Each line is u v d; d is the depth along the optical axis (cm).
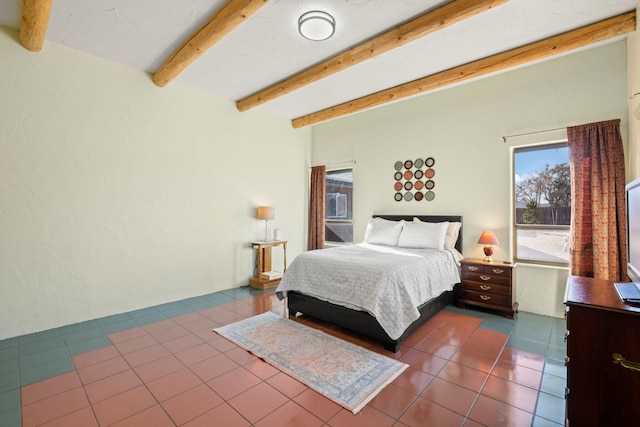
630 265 186
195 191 412
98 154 327
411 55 315
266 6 240
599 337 146
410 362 236
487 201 384
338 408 182
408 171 454
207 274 429
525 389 200
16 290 280
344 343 270
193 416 174
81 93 314
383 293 258
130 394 195
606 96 304
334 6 239
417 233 393
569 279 203
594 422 147
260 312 353
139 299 361
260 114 494
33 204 288
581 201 306
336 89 407
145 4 240
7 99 273
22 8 241
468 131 398
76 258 314
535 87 347
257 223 493
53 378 213
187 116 402
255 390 200
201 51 286
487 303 345
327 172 577
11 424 167
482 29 268
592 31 260
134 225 355
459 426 166
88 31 278
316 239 560
